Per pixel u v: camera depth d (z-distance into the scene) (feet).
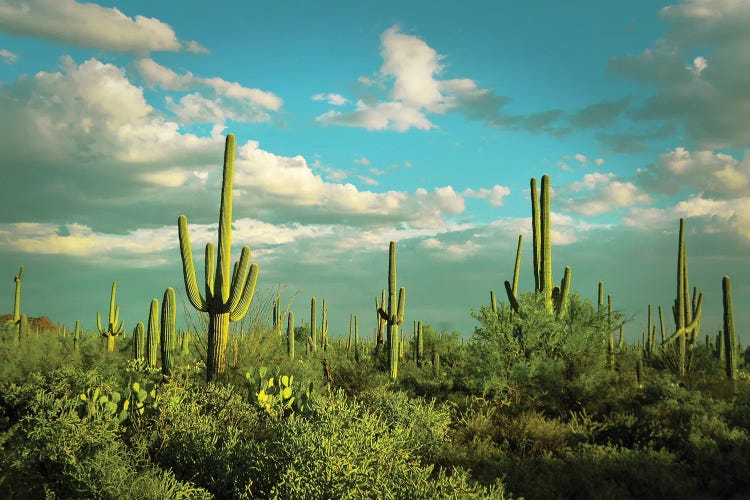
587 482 25.72
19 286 87.81
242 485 20.13
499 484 19.01
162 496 18.83
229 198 47.78
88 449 21.45
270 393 30.68
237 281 46.62
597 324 53.42
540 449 31.35
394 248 67.92
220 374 44.27
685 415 37.40
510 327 52.34
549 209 58.23
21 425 22.39
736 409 38.93
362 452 17.80
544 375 46.47
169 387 28.12
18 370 49.57
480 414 36.19
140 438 23.84
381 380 54.75
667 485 25.70
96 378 30.09
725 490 25.94
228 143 48.44
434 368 69.56
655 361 67.15
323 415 19.79
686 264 66.54
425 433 30.32
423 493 16.71
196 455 22.52
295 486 17.17
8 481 21.16
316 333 100.22
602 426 35.70
